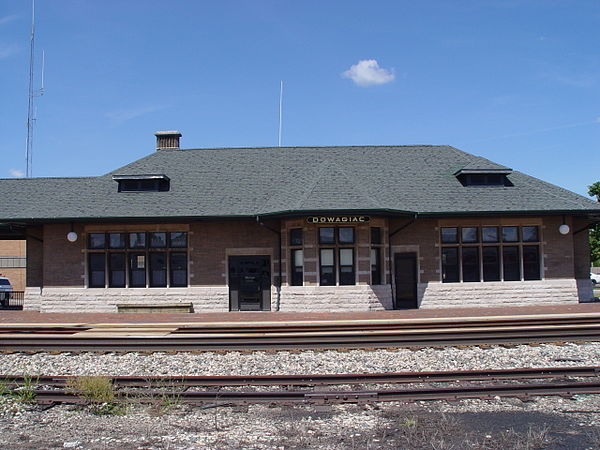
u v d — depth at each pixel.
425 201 24.38
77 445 7.95
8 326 17.98
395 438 8.14
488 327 16.73
